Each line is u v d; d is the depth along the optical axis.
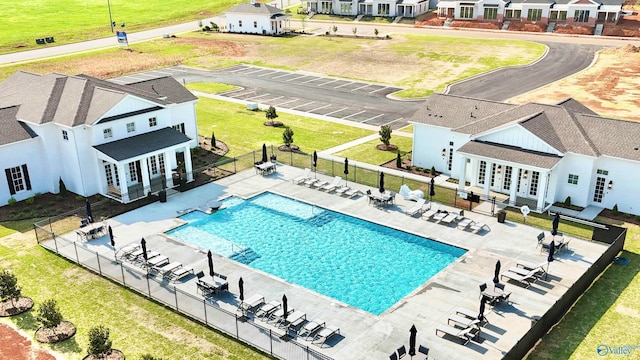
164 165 46.94
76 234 37.62
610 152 39.72
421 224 38.66
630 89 72.69
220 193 44.16
